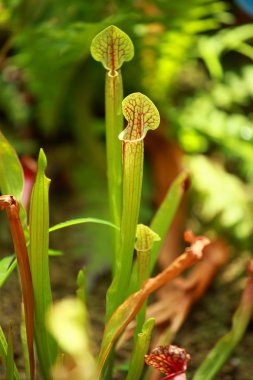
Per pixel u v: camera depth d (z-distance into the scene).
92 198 2.02
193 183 2.10
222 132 2.21
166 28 2.04
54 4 2.03
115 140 1.25
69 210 2.11
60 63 1.97
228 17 2.57
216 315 1.81
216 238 1.98
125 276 1.24
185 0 1.98
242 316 1.39
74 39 1.87
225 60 2.58
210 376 1.36
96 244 1.89
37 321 1.23
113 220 1.30
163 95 2.26
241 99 2.46
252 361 1.66
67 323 0.97
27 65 2.01
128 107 1.13
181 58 2.17
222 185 2.09
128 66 2.14
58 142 2.28
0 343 1.24
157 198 2.04
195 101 2.40
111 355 1.33
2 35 2.13
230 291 1.89
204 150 2.30
